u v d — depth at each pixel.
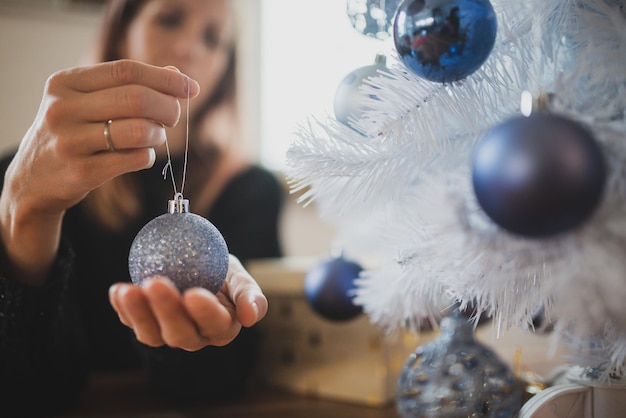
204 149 1.30
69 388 0.84
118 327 1.19
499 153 0.38
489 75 0.50
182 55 1.22
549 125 0.38
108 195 1.19
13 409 0.77
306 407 0.84
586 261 0.39
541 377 0.66
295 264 1.03
